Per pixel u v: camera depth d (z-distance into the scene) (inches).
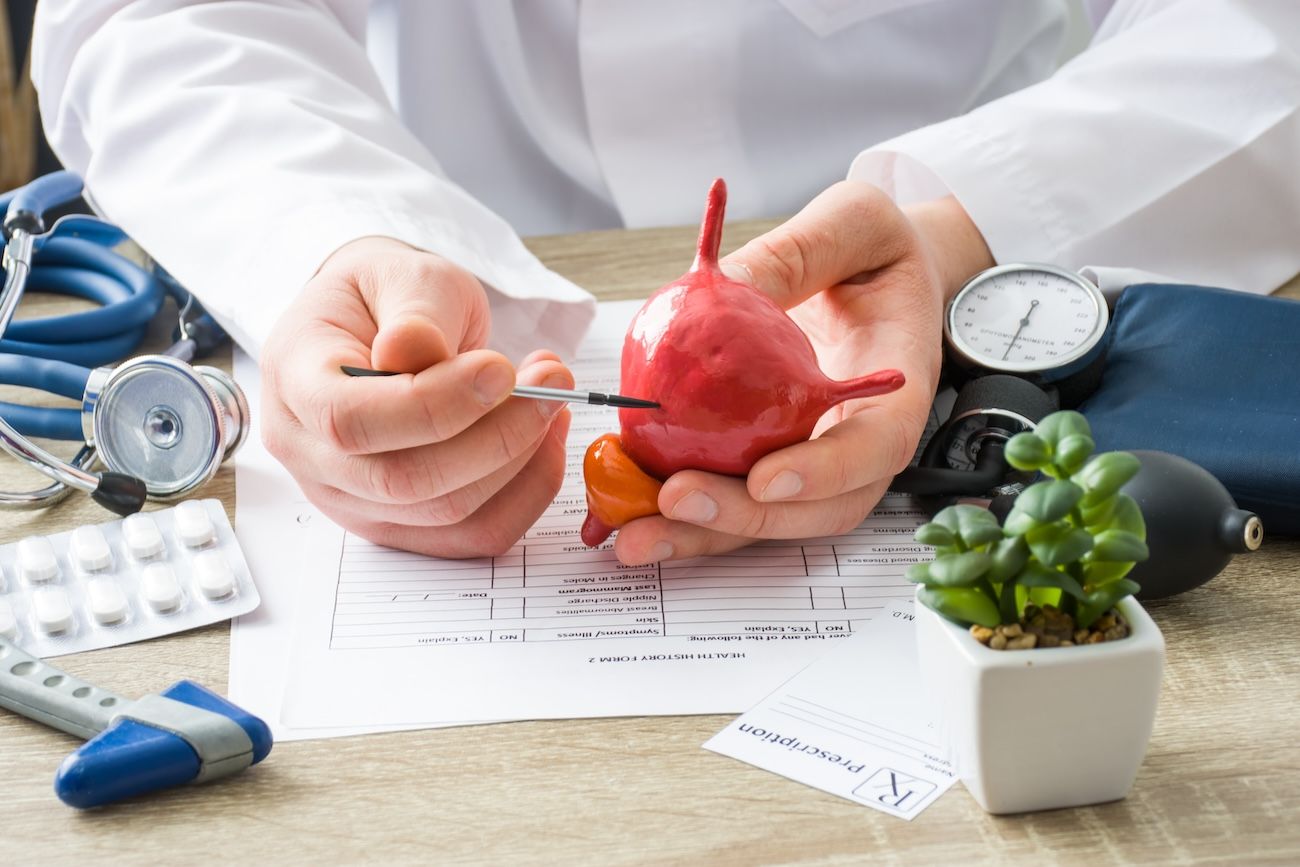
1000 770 16.5
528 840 16.8
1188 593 22.2
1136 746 16.6
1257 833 16.6
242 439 27.2
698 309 20.8
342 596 22.8
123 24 35.4
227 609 22.4
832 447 21.4
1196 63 34.5
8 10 62.3
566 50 45.7
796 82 45.0
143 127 33.2
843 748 18.5
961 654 15.9
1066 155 32.6
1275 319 25.6
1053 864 16.1
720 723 19.2
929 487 24.1
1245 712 19.0
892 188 35.2
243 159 31.8
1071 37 51.1
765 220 40.5
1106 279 29.1
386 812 17.5
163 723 18.0
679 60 43.4
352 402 20.1
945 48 46.1
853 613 21.9
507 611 22.3
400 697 20.0
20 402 31.2
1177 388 24.9
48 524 25.7
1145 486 20.7
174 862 16.6
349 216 28.9
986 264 32.0
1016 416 24.3
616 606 22.3
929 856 16.3
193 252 30.4
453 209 31.8
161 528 24.8
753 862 16.3
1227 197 33.5
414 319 20.3
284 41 37.2
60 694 19.4
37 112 64.3
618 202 45.5
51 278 36.0
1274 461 22.6
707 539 22.9
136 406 26.2
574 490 26.4
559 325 32.3
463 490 22.0
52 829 17.3
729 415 20.7
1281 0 35.3
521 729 19.2
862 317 25.2
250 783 18.1
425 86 46.5
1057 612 16.3
